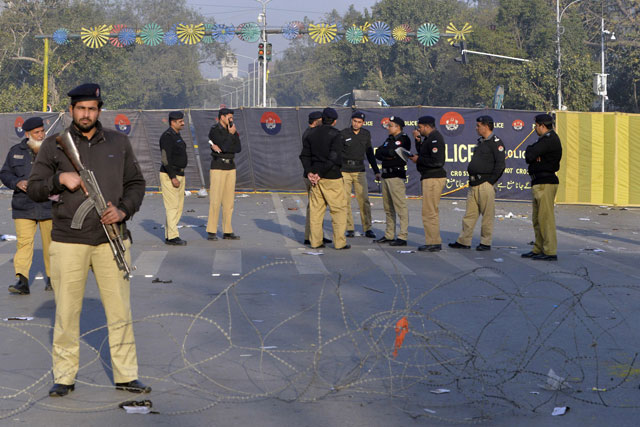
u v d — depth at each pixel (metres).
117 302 5.00
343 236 11.55
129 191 5.03
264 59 34.50
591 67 53.69
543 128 10.77
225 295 8.19
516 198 19.55
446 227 14.63
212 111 20.52
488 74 60.91
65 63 66.31
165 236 12.37
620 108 59.38
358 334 6.58
